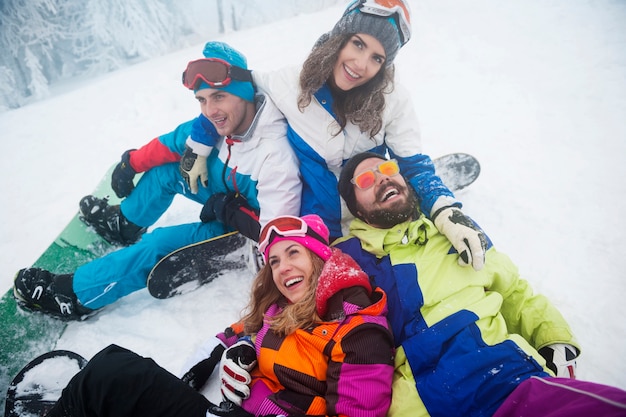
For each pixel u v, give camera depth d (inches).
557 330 64.4
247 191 85.8
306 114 79.9
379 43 71.0
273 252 67.1
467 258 67.0
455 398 55.1
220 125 80.1
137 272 84.3
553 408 44.7
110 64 447.8
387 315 68.4
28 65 391.2
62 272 95.7
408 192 75.4
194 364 71.2
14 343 80.9
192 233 89.2
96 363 56.7
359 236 78.2
